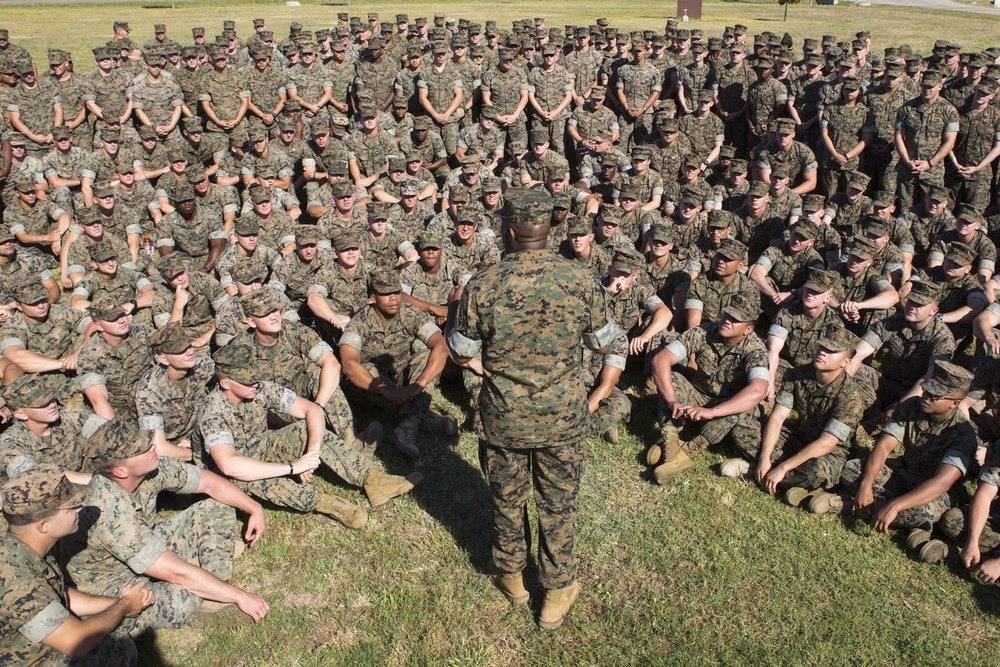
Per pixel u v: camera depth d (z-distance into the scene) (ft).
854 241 26.32
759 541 17.79
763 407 21.63
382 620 15.72
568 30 55.16
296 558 17.34
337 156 36.99
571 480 14.60
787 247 27.86
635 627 15.55
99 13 110.83
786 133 34.60
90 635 13.06
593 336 14.47
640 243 31.45
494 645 15.20
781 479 18.99
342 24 60.85
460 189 28.89
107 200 30.63
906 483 18.72
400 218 31.73
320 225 29.66
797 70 45.68
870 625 15.58
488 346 14.14
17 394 16.85
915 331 22.66
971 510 16.99
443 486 19.66
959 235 27.35
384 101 46.26
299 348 20.79
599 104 39.83
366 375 20.59
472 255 27.22
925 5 139.03
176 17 107.04
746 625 15.58
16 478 12.66
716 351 20.88
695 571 16.94
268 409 18.29
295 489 18.06
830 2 136.98
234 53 50.29
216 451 16.90
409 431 20.86
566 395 14.10
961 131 35.24
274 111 44.73
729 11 123.75
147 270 29.94
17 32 89.71
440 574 16.84
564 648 15.11
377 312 21.52
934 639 15.29
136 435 14.79
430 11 116.57
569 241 25.39
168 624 15.11
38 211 33.35
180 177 32.50
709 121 39.11
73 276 28.55
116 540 14.32
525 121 43.29
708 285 24.36
